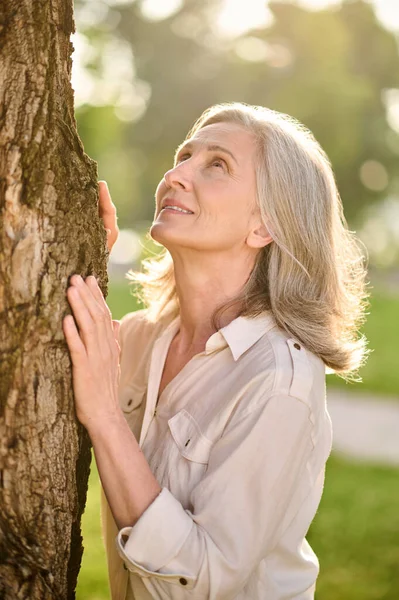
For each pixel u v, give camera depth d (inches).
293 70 1797.5
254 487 99.4
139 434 119.0
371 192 1831.9
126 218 1886.1
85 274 96.5
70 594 101.5
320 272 115.9
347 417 449.7
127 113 1909.4
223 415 103.8
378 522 271.4
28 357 92.3
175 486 105.4
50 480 94.9
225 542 97.0
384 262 1945.1
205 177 112.1
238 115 116.3
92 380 95.5
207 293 115.8
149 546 94.9
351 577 224.5
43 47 93.9
